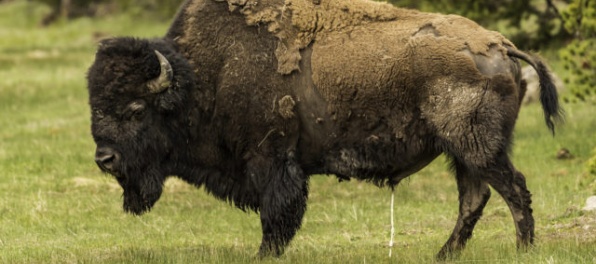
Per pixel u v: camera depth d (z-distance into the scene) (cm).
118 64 2609
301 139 2730
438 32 2594
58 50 11056
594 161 3556
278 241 2728
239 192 2825
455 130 2527
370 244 3130
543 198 3778
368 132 2647
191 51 2742
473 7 5500
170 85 2630
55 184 4303
